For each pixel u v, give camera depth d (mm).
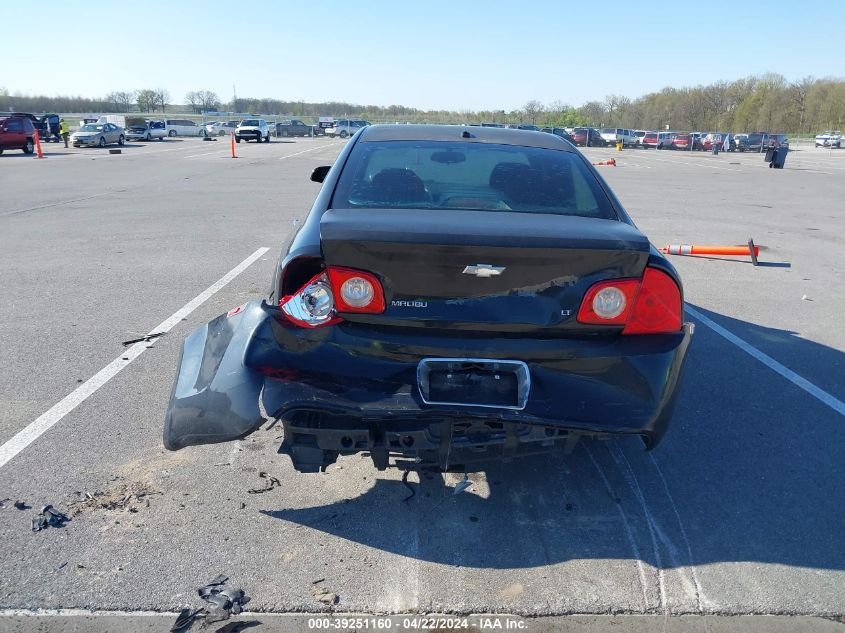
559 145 3857
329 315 2621
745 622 2453
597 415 2646
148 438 3623
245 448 3557
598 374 2666
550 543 2850
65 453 3447
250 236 9531
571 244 2545
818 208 15102
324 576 2625
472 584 2602
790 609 2516
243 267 7551
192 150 35062
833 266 8562
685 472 3436
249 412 2639
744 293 7066
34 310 5809
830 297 6957
